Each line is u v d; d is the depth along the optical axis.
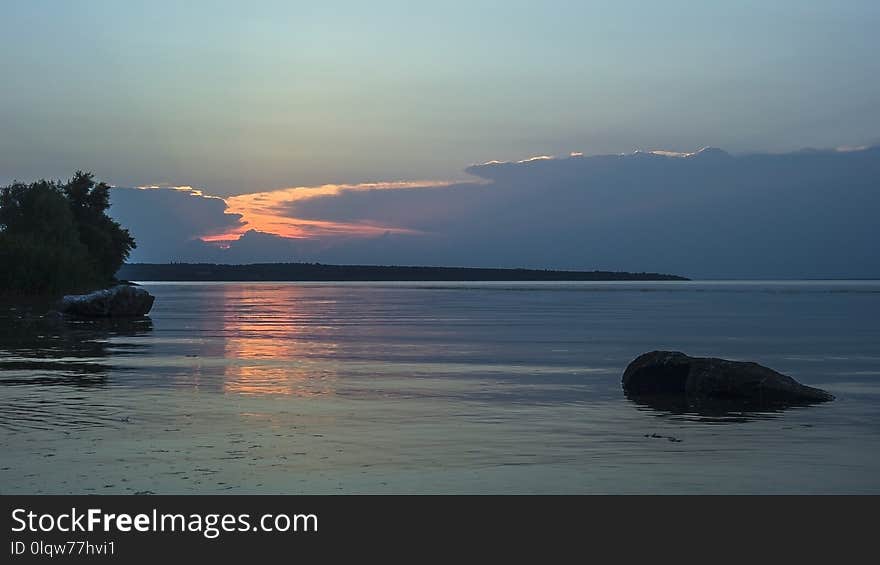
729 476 17.23
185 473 17.19
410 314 95.50
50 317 79.50
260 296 183.00
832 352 46.94
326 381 31.88
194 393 28.20
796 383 28.17
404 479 16.94
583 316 92.25
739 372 28.03
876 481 16.91
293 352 44.47
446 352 45.09
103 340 52.09
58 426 21.94
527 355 43.41
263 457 18.56
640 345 50.66
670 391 29.20
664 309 114.56
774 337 59.16
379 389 29.64
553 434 21.34
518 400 27.19
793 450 19.52
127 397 27.17
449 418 23.64
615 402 26.94
